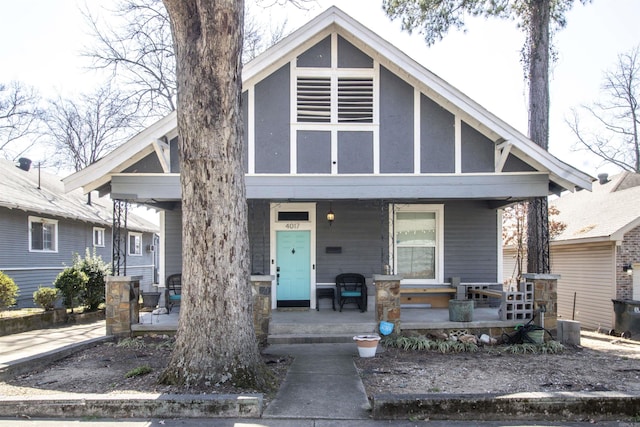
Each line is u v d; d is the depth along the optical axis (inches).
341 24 362.0
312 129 365.4
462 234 462.9
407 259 462.9
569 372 254.2
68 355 296.7
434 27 491.8
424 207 462.0
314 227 449.4
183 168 225.5
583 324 651.5
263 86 365.7
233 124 227.0
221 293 221.3
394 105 370.3
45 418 191.6
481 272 461.7
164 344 323.0
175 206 462.9
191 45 222.7
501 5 481.7
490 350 317.1
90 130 1015.0
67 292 519.8
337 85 370.9
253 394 201.5
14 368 248.2
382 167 365.7
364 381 237.9
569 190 367.9
